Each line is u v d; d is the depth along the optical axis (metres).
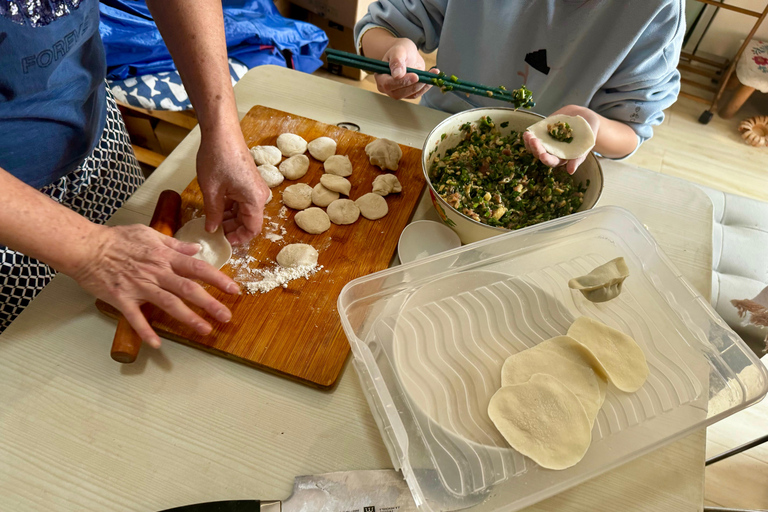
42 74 0.81
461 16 1.21
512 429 0.65
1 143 0.83
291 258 0.83
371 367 0.65
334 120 1.11
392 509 0.61
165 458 0.64
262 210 0.84
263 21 1.84
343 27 2.40
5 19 0.70
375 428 0.69
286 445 0.66
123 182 1.14
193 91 0.86
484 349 0.74
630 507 0.64
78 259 0.67
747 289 1.22
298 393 0.71
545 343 0.74
